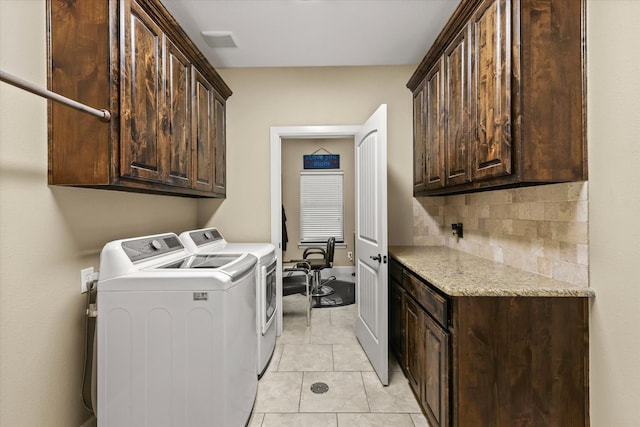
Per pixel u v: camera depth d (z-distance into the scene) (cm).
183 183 199
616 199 123
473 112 167
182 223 269
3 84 117
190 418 143
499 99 144
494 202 207
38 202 131
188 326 143
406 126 293
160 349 143
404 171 292
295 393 205
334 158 525
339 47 261
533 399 138
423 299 178
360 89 295
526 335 138
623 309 121
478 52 161
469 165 172
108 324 143
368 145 245
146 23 156
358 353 258
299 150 527
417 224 292
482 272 174
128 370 143
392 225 292
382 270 214
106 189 166
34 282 129
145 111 156
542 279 156
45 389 134
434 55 217
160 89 170
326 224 528
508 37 137
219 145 273
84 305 155
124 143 139
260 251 237
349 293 434
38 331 131
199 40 250
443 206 291
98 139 134
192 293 143
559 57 135
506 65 138
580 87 136
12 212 120
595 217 132
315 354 257
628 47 118
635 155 116
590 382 136
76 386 150
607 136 126
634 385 117
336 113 296
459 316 139
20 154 123
